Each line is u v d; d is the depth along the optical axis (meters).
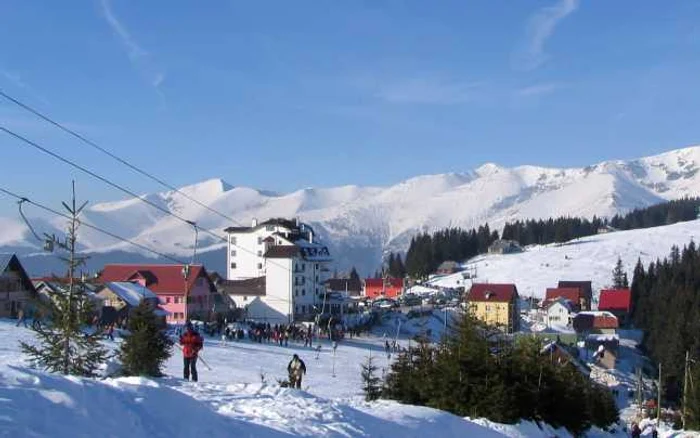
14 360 37.97
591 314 141.50
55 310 28.83
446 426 25.08
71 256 29.20
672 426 67.06
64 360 28.47
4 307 74.81
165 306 101.06
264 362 58.81
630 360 115.56
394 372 37.66
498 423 31.41
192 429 15.73
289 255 120.19
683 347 97.50
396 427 22.47
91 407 14.59
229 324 88.56
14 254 76.31
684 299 122.25
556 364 37.97
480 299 135.50
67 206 29.28
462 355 33.53
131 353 33.06
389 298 164.38
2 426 12.42
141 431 14.62
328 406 22.19
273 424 18.62
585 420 36.94
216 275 134.12
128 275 102.25
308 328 91.12
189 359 28.62
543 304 163.00
